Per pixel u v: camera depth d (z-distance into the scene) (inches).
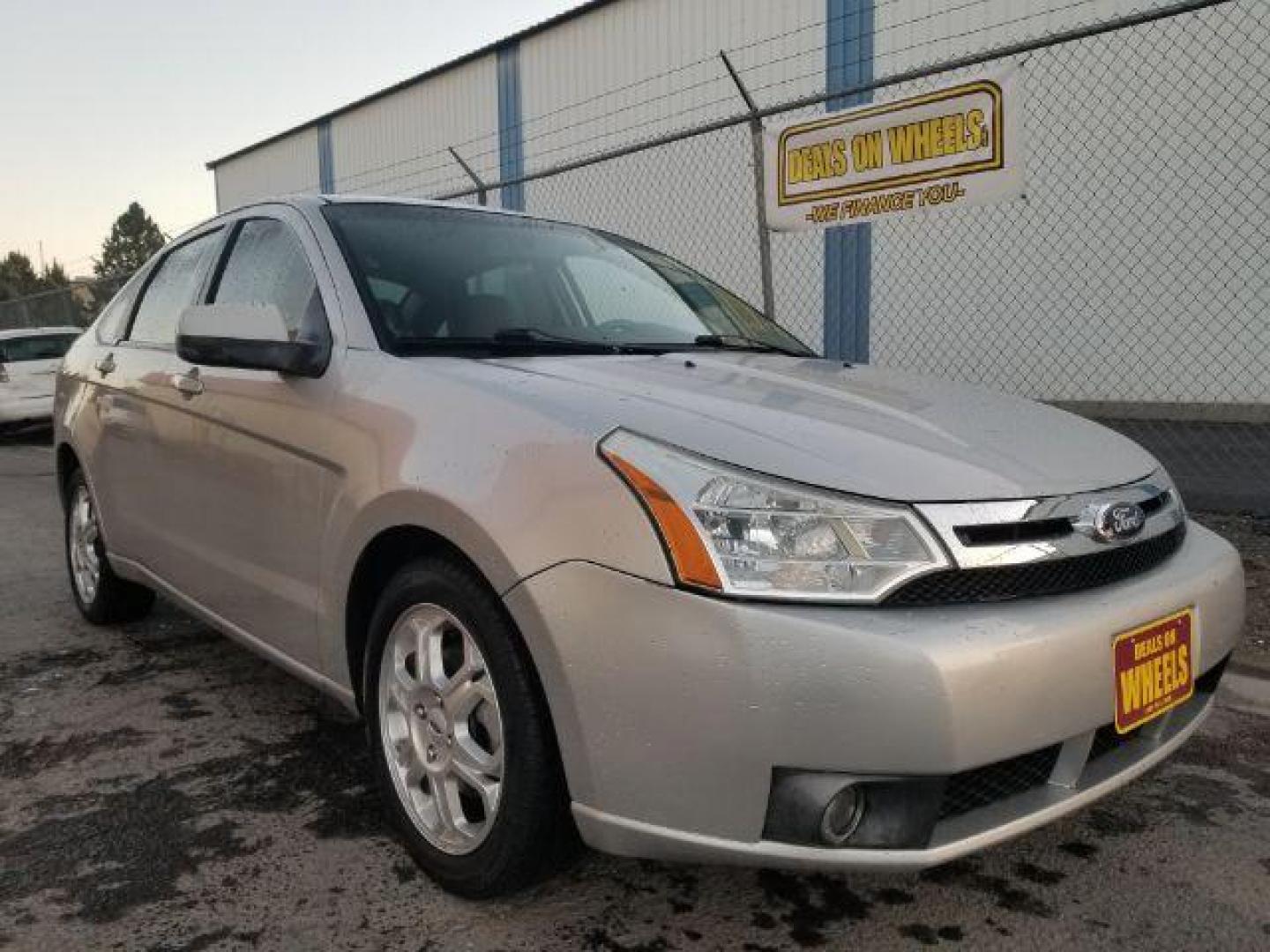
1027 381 440.8
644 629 67.8
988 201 201.2
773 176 234.7
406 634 88.3
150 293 149.0
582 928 80.5
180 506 124.3
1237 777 109.0
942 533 70.1
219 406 113.1
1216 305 393.4
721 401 83.8
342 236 110.3
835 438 77.3
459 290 109.8
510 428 79.0
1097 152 414.3
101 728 121.0
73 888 86.1
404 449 85.0
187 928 80.3
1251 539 198.8
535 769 74.8
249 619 111.1
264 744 116.4
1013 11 430.9
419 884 86.7
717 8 536.7
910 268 466.6
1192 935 80.2
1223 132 382.9
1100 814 100.8
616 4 584.4
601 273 128.4
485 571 75.4
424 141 746.8
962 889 86.9
